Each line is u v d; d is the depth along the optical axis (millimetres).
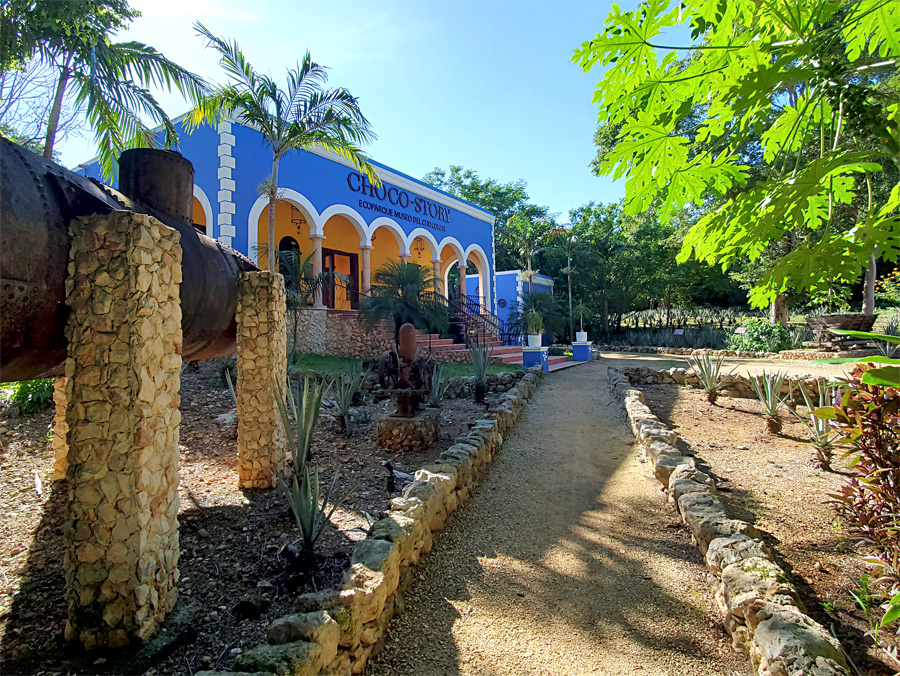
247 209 10609
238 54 8438
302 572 2957
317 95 8961
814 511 3875
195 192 10508
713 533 3061
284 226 14297
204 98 7805
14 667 2240
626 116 2383
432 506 3521
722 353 16141
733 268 23328
